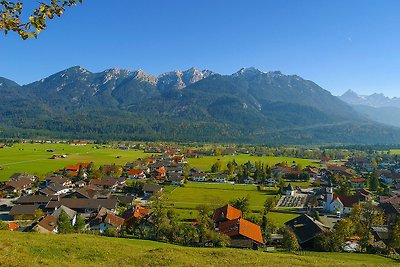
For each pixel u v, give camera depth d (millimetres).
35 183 175375
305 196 164250
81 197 144000
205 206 114438
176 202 140250
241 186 185000
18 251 39688
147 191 163875
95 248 45594
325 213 133000
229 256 47625
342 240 77438
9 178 182125
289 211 133000
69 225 88500
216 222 97688
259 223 101312
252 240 78938
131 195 154875
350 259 63469
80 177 192000
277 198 153875
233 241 78625
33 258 37062
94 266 38156
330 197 137250
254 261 45875
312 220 91812
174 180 189125
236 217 99875
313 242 81562
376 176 185750
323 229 85312
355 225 90250
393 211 121062
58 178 177125
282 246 81000
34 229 89938
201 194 159625
